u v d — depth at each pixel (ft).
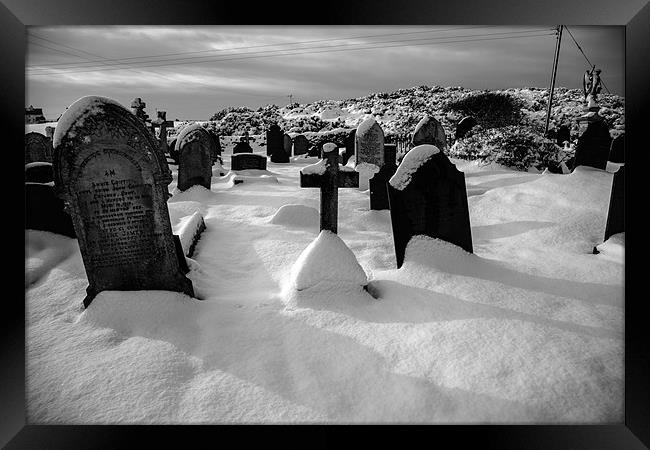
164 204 14.26
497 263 17.03
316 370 10.89
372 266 17.63
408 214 16.69
